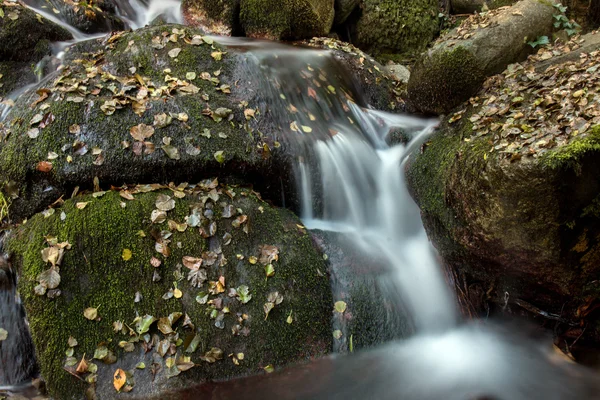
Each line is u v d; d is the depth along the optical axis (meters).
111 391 3.43
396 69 8.16
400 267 4.65
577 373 3.88
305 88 5.93
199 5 7.48
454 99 5.39
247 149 4.67
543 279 3.81
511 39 5.19
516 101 4.47
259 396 3.57
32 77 5.84
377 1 8.79
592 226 3.48
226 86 5.24
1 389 3.64
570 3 7.36
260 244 4.11
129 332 3.59
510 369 3.99
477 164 3.80
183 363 3.53
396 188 5.41
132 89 4.80
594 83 4.05
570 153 3.19
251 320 3.76
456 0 9.28
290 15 7.36
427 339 4.26
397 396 3.68
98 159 4.19
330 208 5.17
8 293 3.77
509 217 3.59
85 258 3.70
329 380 3.75
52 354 3.49
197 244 3.93
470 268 4.29
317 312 3.99
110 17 7.32
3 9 5.95
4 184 4.18
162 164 4.30
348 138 5.64
